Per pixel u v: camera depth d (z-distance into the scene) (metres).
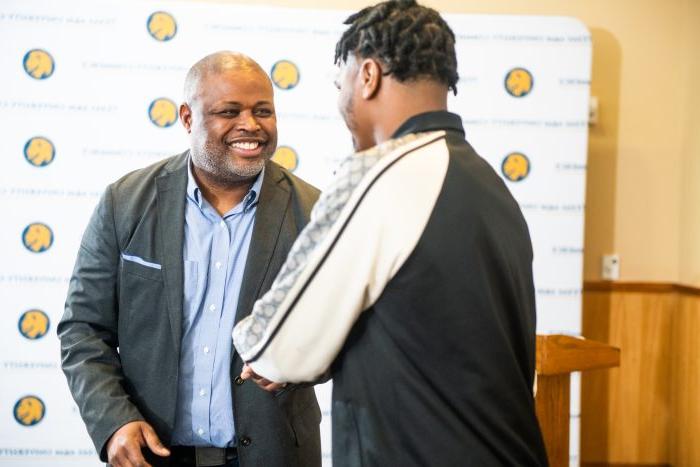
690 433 3.22
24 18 2.81
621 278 3.39
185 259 1.49
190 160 1.56
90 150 2.85
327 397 2.89
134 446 1.34
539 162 2.94
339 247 0.95
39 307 2.86
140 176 1.56
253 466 1.44
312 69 2.88
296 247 0.99
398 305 0.95
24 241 2.85
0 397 2.86
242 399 1.45
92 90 2.84
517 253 1.02
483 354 0.96
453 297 0.94
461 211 0.96
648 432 3.42
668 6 3.30
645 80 3.33
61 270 2.86
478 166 1.03
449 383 0.95
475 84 2.92
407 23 1.02
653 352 3.40
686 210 3.32
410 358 0.96
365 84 1.04
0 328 2.85
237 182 1.52
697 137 3.23
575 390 3.00
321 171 2.91
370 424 0.97
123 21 2.83
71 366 1.46
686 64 3.32
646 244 3.38
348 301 0.95
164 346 1.45
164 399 1.44
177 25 2.84
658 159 3.36
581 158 2.94
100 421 1.38
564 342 1.41
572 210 2.95
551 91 2.92
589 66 2.91
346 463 0.99
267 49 2.87
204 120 1.46
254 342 1.00
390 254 0.94
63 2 2.81
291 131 2.90
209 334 1.47
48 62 2.82
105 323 1.51
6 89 2.81
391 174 0.96
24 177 2.84
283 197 1.55
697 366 3.17
